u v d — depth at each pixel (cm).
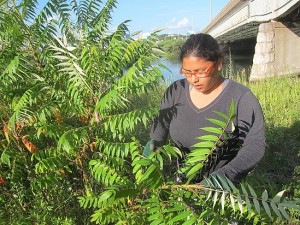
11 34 271
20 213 262
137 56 245
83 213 273
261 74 1798
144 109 223
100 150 251
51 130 233
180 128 242
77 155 255
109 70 249
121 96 226
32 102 254
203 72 207
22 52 275
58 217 258
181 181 216
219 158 226
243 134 223
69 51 254
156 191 178
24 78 277
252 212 175
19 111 234
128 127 239
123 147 227
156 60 228
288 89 976
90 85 249
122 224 200
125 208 209
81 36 271
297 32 2016
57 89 263
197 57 203
